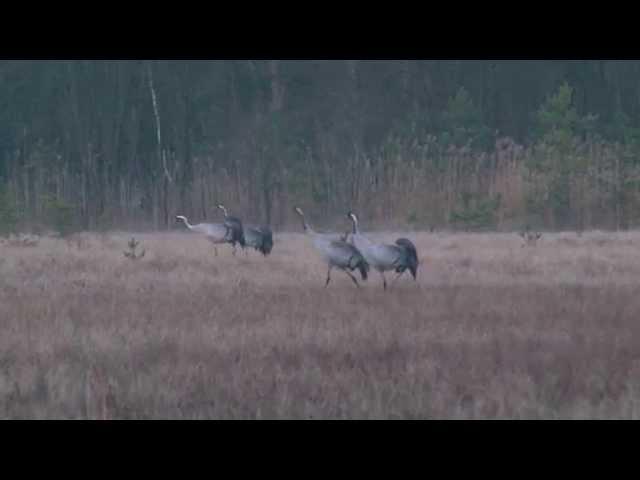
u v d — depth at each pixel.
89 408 33.22
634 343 42.81
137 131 181.38
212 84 188.38
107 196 148.38
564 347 41.94
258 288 61.44
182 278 66.50
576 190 135.25
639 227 134.25
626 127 172.12
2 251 88.75
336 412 32.94
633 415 32.09
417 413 32.66
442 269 72.62
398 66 194.88
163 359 39.81
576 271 70.44
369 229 134.88
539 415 32.38
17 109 180.75
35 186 141.50
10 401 34.12
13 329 46.34
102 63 184.50
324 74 193.38
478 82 194.12
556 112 145.12
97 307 53.19
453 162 138.50
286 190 146.62
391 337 43.81
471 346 42.09
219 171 160.00
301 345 42.28
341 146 182.38
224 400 34.41
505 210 134.00
